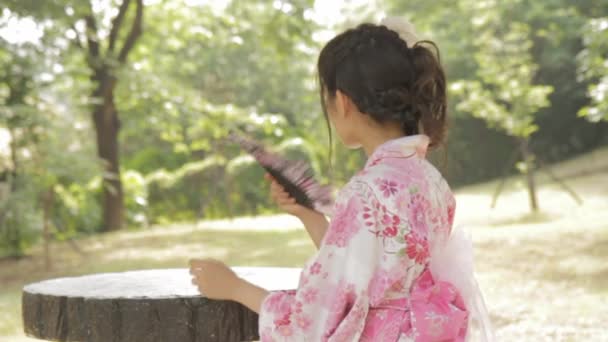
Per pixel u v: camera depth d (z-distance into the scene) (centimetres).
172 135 1569
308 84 2186
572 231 1027
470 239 195
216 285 199
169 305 221
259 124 1418
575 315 579
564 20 1944
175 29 1588
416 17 1883
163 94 1388
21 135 1027
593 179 1820
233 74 2138
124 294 228
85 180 1051
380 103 182
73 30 1302
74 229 1421
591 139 2377
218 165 1573
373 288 177
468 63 2153
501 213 1367
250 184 1839
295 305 180
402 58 185
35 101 1080
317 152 2092
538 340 509
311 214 219
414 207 180
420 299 180
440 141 194
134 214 1720
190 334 221
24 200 1034
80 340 226
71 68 1193
